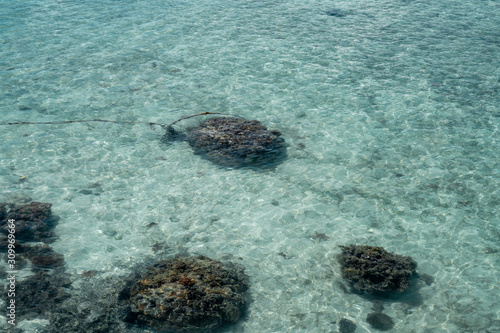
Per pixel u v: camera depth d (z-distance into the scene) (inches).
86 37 641.0
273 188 354.9
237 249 293.0
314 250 292.4
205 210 330.6
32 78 524.1
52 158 387.2
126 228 310.5
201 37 650.2
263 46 620.7
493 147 403.2
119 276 267.0
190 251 290.8
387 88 508.7
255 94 496.7
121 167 378.9
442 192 348.2
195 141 408.2
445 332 233.1
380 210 330.0
